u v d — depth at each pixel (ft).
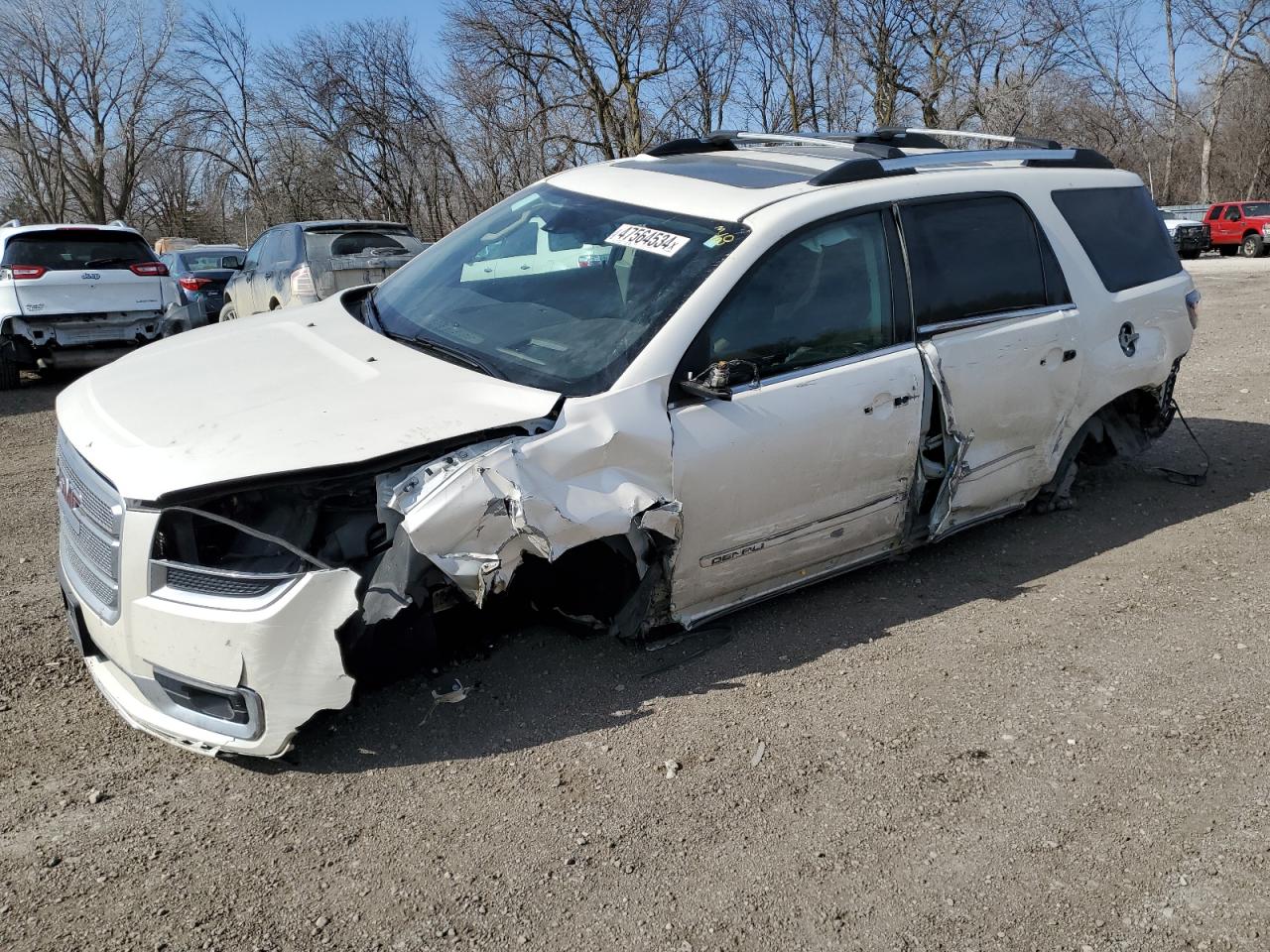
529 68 106.93
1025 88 119.14
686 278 11.71
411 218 117.80
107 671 10.69
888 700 11.41
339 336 12.49
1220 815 9.50
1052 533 16.43
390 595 9.56
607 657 12.23
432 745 10.48
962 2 109.81
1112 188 16.60
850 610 13.65
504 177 112.37
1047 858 8.95
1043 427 15.08
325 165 116.37
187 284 50.90
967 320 13.69
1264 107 148.56
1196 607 13.74
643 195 13.44
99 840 9.01
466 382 10.87
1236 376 28.71
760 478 11.70
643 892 8.48
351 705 11.11
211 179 143.23
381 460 9.50
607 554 11.50
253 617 9.13
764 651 12.51
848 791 9.82
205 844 8.99
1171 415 17.65
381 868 8.72
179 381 11.25
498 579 9.96
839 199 12.75
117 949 7.79
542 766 10.16
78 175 151.43
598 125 110.42
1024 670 12.09
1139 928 8.13
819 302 12.38
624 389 10.80
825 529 12.76
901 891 8.54
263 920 8.11
